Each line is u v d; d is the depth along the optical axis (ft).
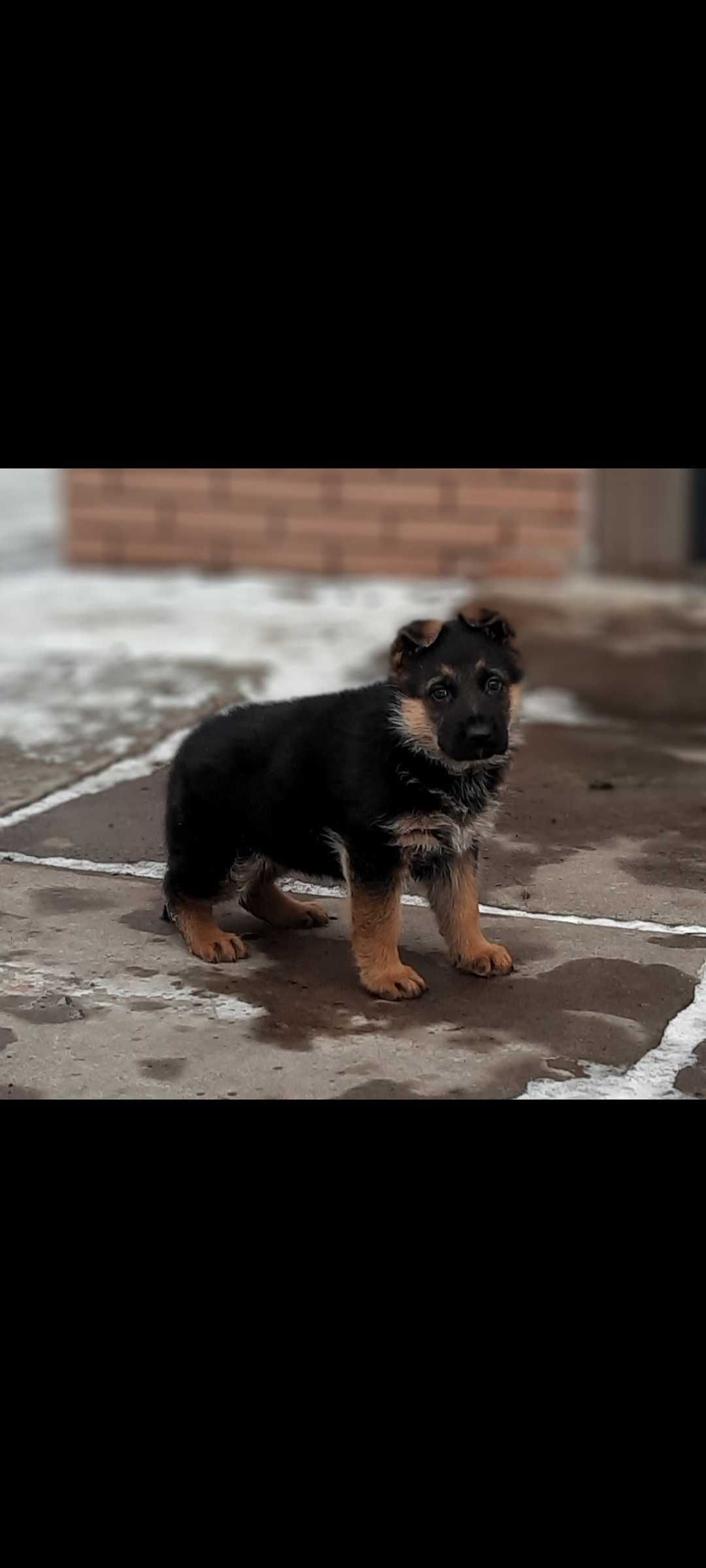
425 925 9.11
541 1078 7.64
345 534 17.80
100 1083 7.59
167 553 18.44
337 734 8.22
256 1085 7.57
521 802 10.58
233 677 13.04
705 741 11.81
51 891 9.37
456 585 17.31
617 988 8.37
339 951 8.79
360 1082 7.60
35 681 12.98
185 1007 8.20
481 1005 8.23
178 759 8.66
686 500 17.16
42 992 8.31
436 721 8.07
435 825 8.22
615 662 13.74
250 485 18.02
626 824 10.26
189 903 8.69
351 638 14.40
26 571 18.56
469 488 17.33
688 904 9.24
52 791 10.73
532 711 12.47
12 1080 7.60
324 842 8.36
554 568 17.24
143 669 13.29
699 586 16.93
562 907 9.19
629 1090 7.57
